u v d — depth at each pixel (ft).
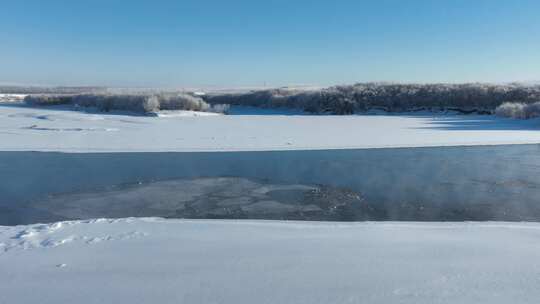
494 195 37.70
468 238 22.53
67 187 40.88
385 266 17.88
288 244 21.17
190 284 16.15
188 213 32.63
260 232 23.81
